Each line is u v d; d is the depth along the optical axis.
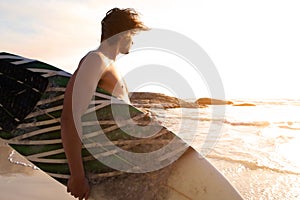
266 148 6.51
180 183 2.37
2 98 2.67
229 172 4.74
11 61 2.71
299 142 7.28
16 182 3.87
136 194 2.33
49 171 2.45
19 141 2.54
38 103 2.51
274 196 3.76
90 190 2.28
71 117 1.99
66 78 2.47
